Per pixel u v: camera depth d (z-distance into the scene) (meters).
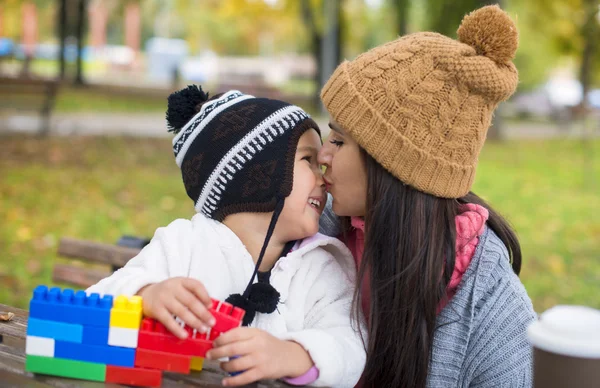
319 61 18.53
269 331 1.51
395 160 1.53
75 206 7.05
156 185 8.38
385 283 1.55
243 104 1.60
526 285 5.36
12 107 11.14
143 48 50.69
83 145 10.85
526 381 1.56
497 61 1.55
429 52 1.54
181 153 1.65
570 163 12.64
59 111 15.18
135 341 1.23
